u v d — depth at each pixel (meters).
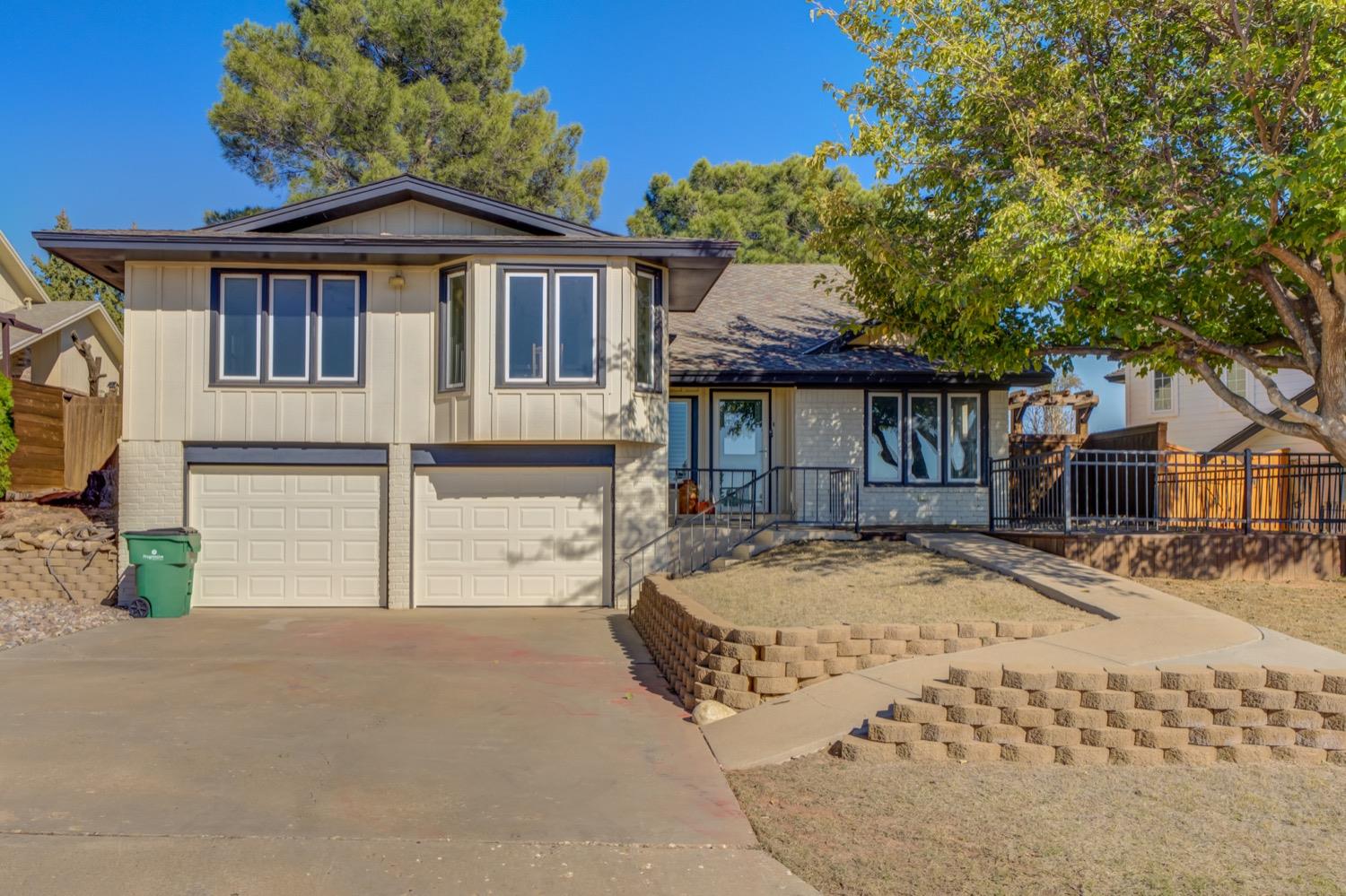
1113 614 8.12
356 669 9.16
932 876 4.34
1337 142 8.13
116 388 23.73
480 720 7.30
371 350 13.48
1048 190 9.73
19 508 15.14
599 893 4.27
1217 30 10.41
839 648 7.62
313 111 23.34
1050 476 13.85
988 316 10.98
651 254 13.05
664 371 13.83
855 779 5.71
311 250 12.76
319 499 13.48
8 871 4.39
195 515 13.33
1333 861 4.38
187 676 8.73
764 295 19.67
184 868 4.46
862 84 12.42
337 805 5.34
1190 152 10.96
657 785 5.76
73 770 5.88
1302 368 11.08
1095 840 4.66
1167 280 10.64
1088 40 11.22
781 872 4.48
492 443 13.20
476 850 4.72
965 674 6.11
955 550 11.41
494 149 25.05
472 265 12.94
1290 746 5.87
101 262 13.39
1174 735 5.88
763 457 16.77
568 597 13.63
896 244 11.95
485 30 26.67
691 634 8.06
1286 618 8.82
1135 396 25.69
